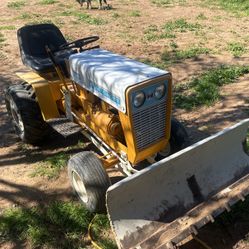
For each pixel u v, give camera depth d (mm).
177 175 3992
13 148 6133
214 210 3891
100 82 4367
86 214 4512
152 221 3783
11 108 6066
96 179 4188
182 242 4035
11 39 12320
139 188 3725
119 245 3611
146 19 15000
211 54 10320
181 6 17625
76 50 5957
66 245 4113
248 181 4242
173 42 11578
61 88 5551
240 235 4129
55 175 5363
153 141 4352
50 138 6246
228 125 6520
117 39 12016
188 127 6504
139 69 4340
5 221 4465
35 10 17266
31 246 4125
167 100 4238
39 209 4695
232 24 13859
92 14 16078
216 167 4273
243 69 8828
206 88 7902
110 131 4574
